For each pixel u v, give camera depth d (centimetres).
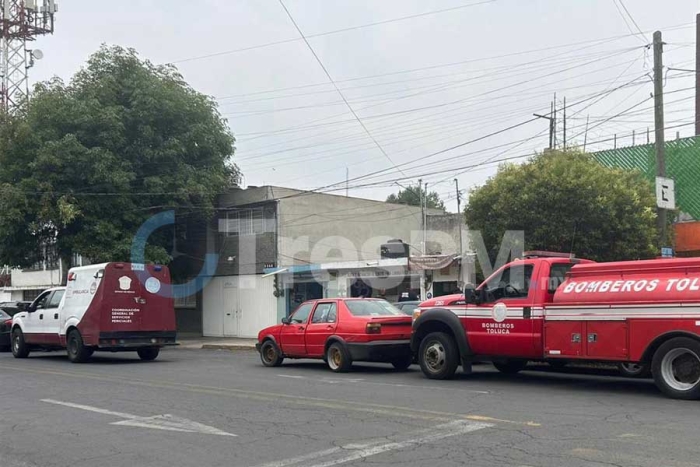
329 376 1445
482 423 866
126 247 2672
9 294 4531
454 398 1078
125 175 2677
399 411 965
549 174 1888
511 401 1040
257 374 1511
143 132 2770
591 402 1021
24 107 2756
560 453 703
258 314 2961
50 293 2072
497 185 1995
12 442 842
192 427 895
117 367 1747
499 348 1241
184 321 3262
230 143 3098
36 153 2612
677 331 1012
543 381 1302
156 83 2850
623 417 889
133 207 2761
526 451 716
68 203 2583
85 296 1905
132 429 897
